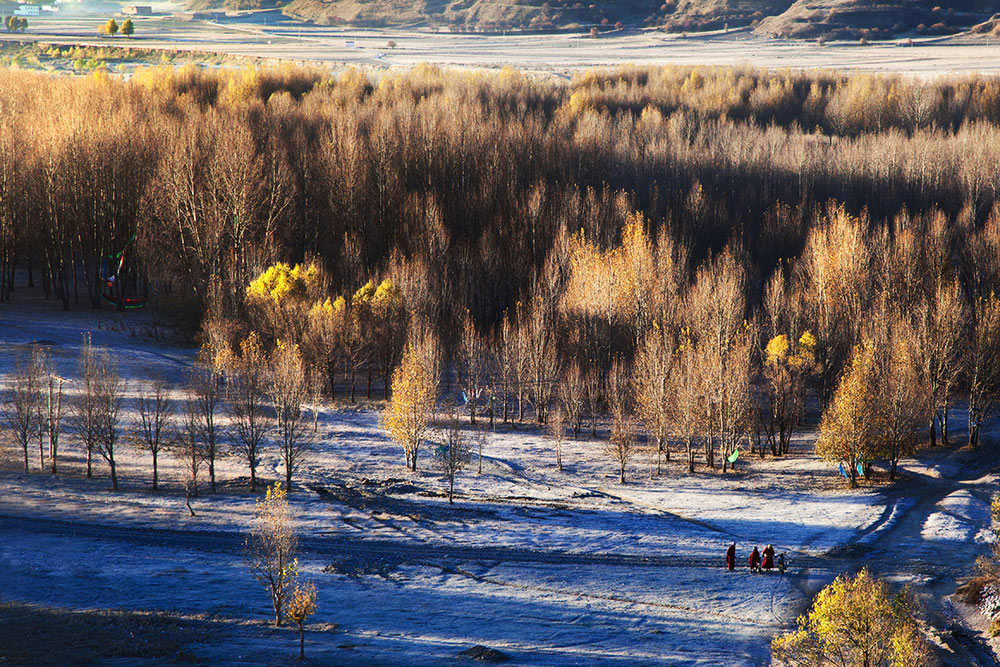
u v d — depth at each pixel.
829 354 156.00
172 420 127.00
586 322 160.12
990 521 103.50
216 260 184.00
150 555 86.12
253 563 79.94
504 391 152.25
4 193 188.25
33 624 68.19
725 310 157.88
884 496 113.56
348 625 73.62
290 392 123.00
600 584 84.94
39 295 197.62
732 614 79.00
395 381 125.44
